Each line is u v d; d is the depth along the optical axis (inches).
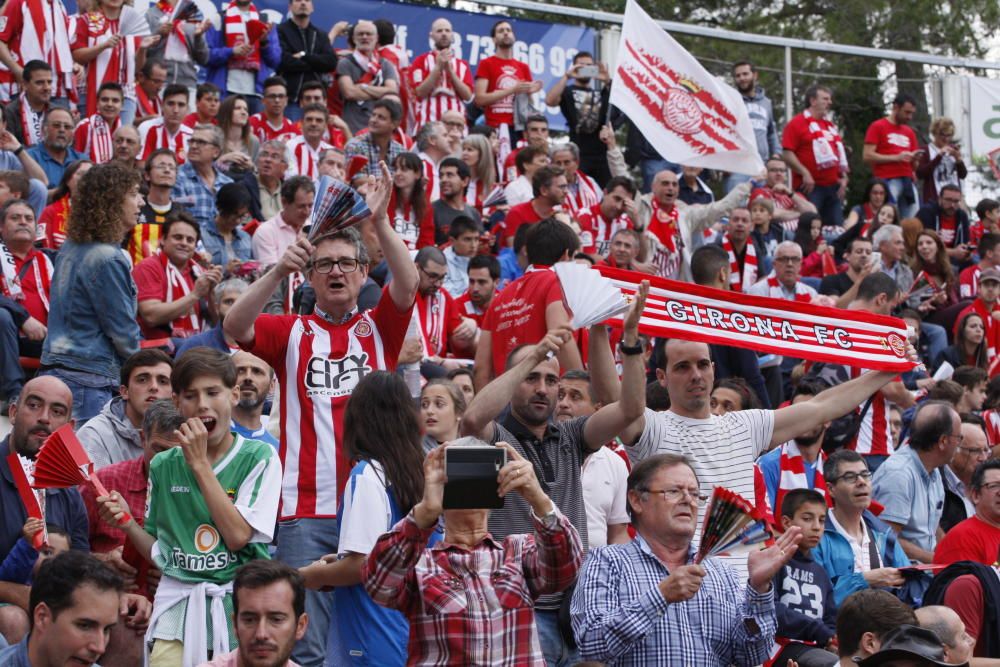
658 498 611.8
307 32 1653.5
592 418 698.8
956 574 799.7
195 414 637.9
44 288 1075.9
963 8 2583.7
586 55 1780.3
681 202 1595.7
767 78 2175.2
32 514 663.8
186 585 621.6
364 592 623.8
